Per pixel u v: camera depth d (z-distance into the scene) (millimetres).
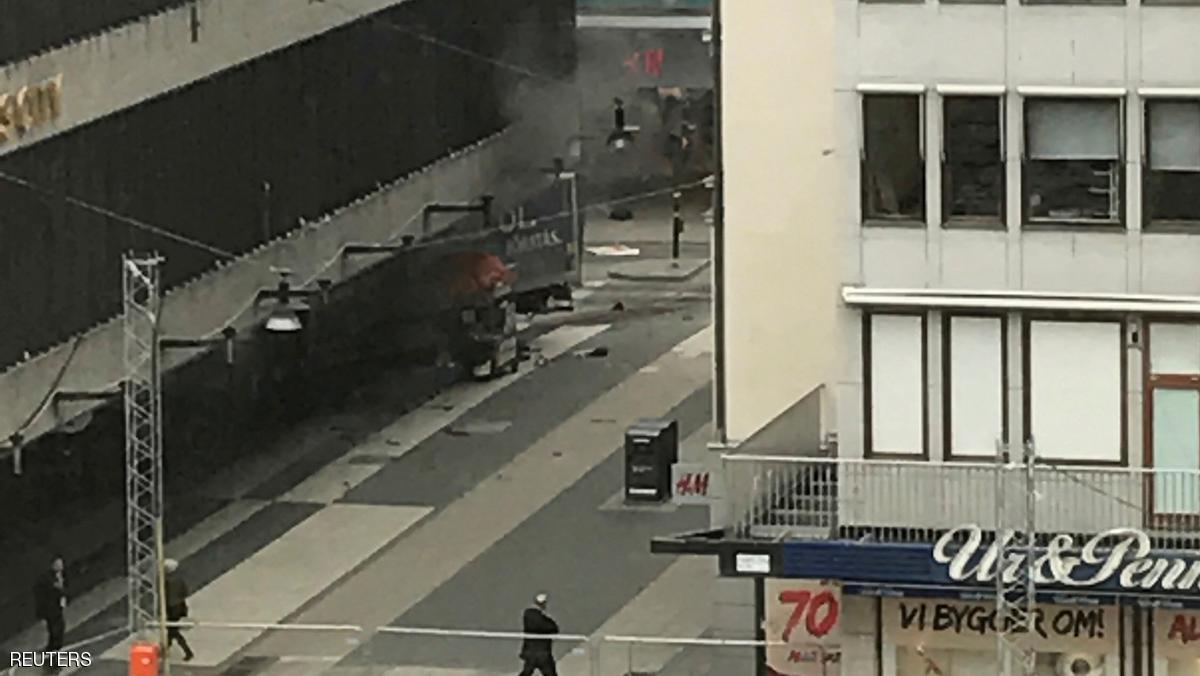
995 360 46812
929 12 46562
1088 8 46062
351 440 69625
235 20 65438
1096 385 46562
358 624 55844
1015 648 44438
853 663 48688
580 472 66625
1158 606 46188
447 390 74688
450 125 76062
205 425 64875
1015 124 46469
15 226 57156
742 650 52156
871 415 47344
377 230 72688
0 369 56875
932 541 46812
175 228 63031
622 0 100125
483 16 77250
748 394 50656
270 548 61125
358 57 71438
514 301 77875
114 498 60594
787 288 50250
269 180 67375
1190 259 46125
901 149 46875
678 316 83750
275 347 68250
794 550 46906
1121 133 46156
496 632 54656
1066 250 46500
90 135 59594
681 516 62875
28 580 57719
